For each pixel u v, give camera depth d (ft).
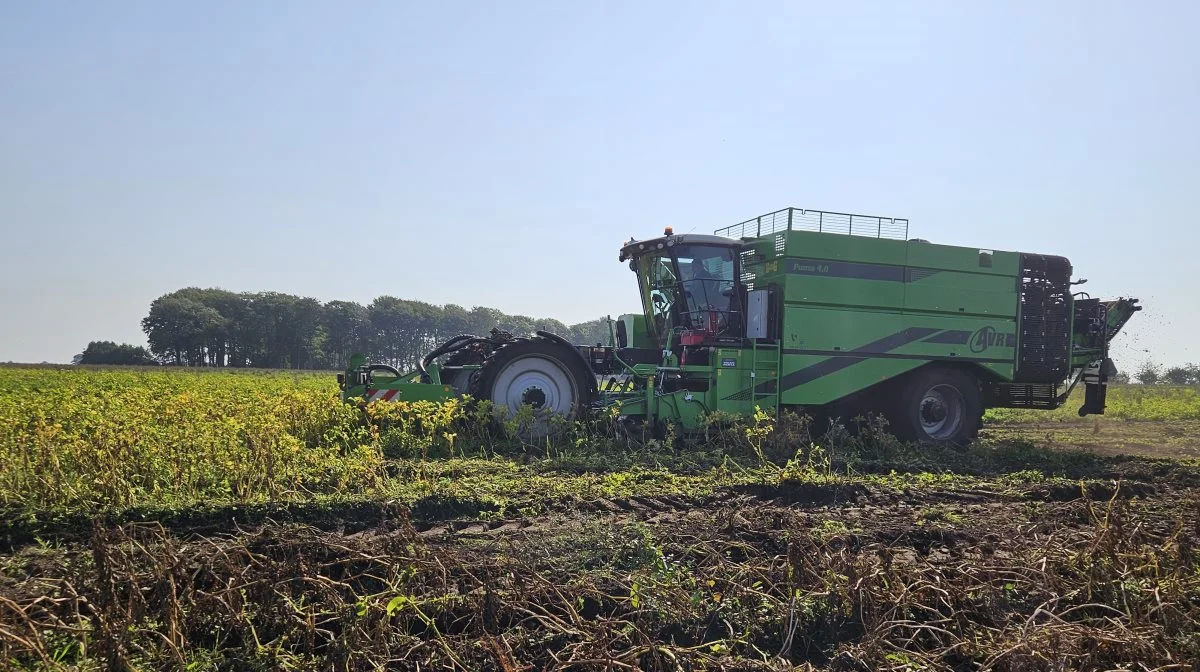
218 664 11.91
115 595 12.31
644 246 38.32
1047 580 14.99
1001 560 16.76
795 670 11.92
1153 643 12.52
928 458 33.55
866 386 36.63
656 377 34.91
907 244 37.29
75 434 24.21
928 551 18.31
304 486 22.52
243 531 18.17
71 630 11.66
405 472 25.59
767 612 14.01
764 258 36.88
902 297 37.09
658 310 39.27
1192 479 28.89
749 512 20.63
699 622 13.62
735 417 32.55
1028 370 39.78
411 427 29.91
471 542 17.51
